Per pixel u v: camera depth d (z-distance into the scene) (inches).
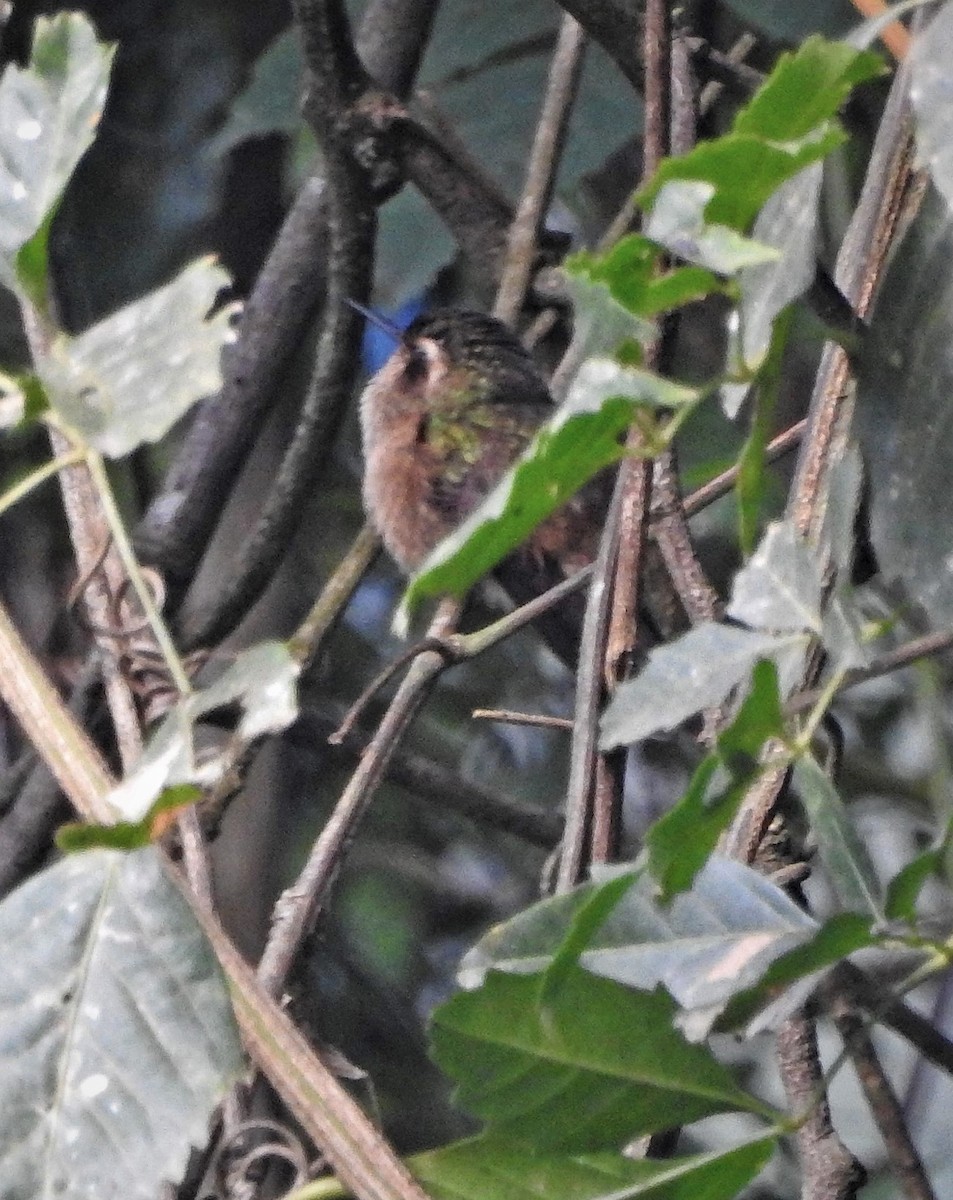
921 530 109.1
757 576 108.3
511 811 264.7
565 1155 107.7
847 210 226.4
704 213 92.4
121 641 170.2
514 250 251.0
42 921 102.0
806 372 266.4
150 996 100.3
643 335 93.0
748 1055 245.3
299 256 259.8
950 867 132.3
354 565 235.6
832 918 99.7
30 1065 98.7
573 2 202.8
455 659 166.7
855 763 295.6
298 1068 109.1
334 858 164.6
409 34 255.4
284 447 302.2
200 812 183.3
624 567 140.9
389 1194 106.1
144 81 325.1
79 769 113.8
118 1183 96.3
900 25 125.0
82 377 94.8
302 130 286.2
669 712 103.4
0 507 94.7
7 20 235.1
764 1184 231.3
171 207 321.1
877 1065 124.3
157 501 252.7
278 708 94.0
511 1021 105.3
